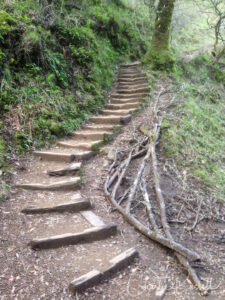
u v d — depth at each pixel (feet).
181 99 22.85
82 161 14.10
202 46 46.42
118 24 34.76
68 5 26.76
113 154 14.76
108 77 26.53
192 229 10.39
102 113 21.02
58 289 6.98
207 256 9.12
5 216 9.67
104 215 10.56
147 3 42.39
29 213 10.00
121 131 17.83
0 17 16.55
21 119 15.23
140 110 20.38
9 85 15.70
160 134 16.42
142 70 29.12
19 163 13.47
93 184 12.54
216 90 32.63
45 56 18.63
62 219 9.95
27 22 18.26
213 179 14.32
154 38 31.58
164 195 12.03
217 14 38.68
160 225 10.11
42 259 7.98
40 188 11.64
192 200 12.09
